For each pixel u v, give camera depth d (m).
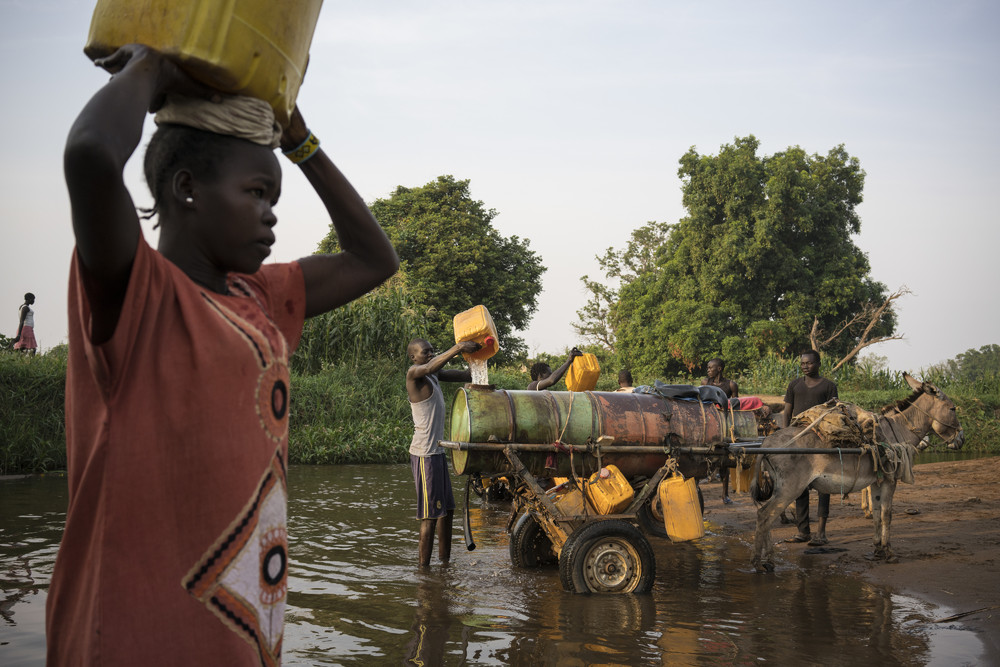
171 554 1.25
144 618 1.22
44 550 7.28
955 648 5.07
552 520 6.80
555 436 6.92
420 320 23.73
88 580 1.24
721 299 46.69
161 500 1.24
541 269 48.44
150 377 1.24
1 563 6.77
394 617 5.60
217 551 1.28
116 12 1.26
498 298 45.38
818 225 46.97
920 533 9.30
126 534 1.22
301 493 12.10
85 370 1.28
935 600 6.33
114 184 1.10
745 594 6.53
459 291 44.38
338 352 21.86
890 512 7.98
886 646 5.11
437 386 7.57
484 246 45.00
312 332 21.48
